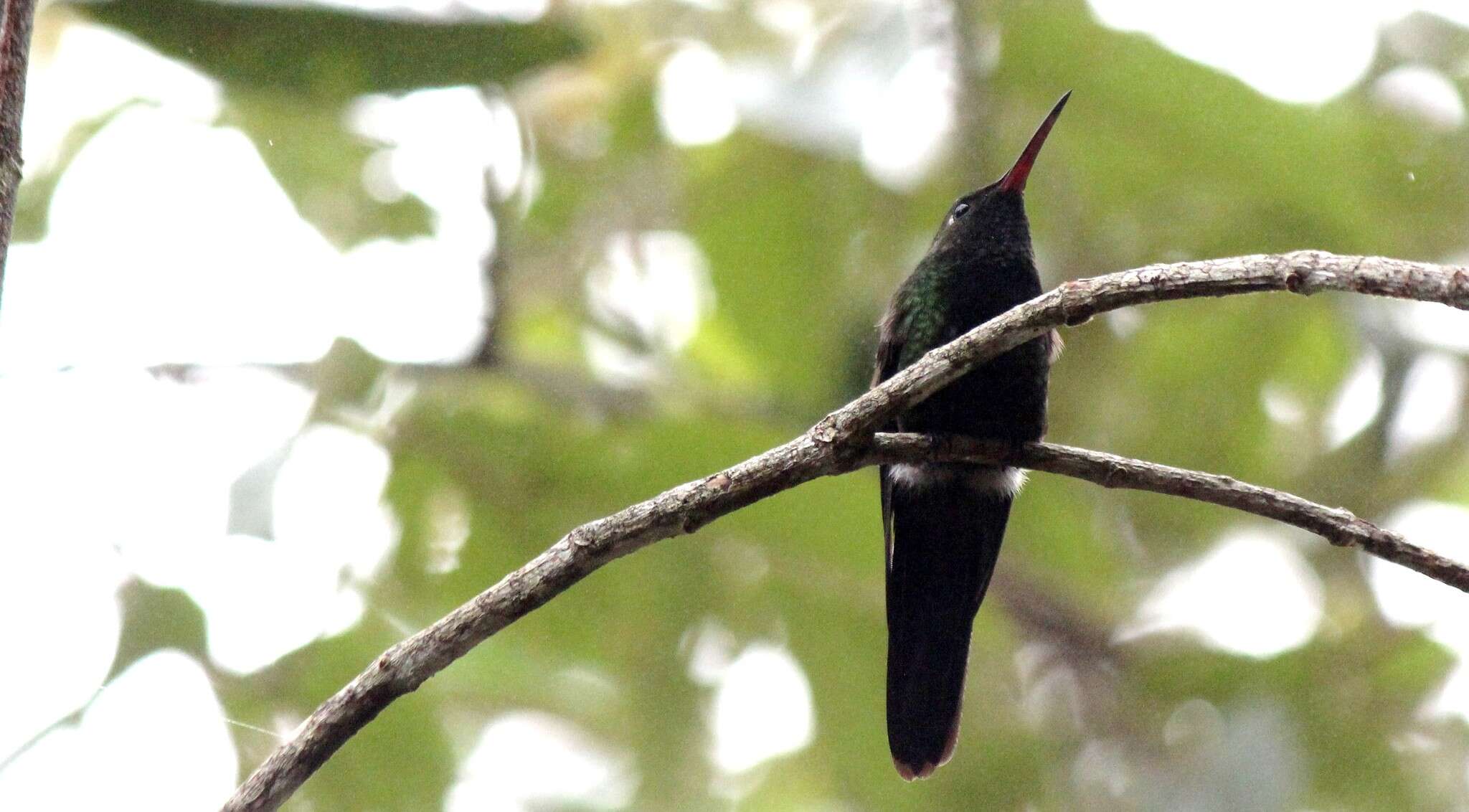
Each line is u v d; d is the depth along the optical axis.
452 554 10.49
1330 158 10.64
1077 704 11.45
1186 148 10.84
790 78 9.74
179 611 9.42
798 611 10.80
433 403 10.28
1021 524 11.04
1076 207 11.52
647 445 10.18
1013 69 10.59
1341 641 10.50
